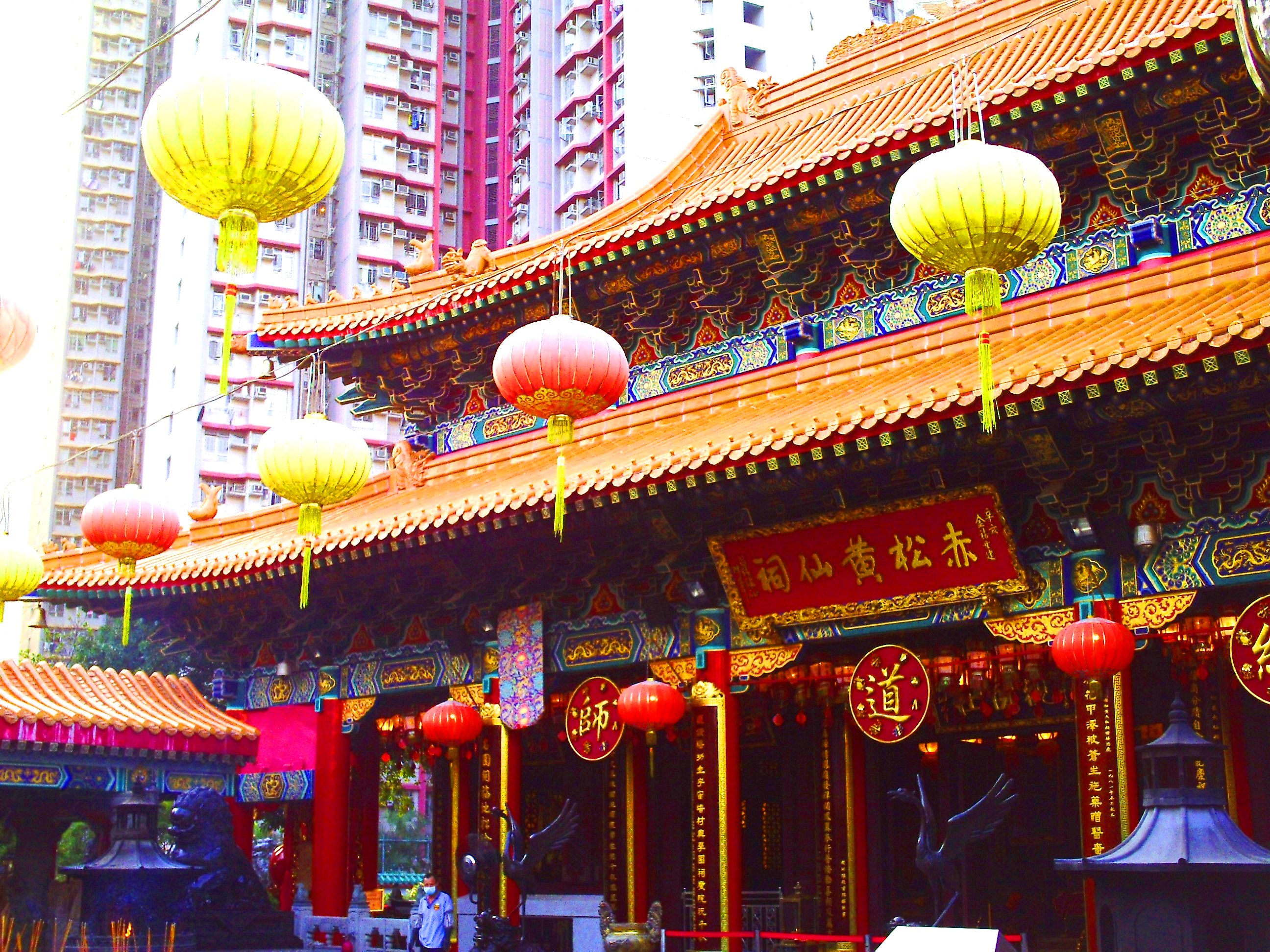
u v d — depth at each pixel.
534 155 92.12
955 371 20.97
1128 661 18.19
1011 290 22.53
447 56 99.50
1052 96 20.53
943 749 26.20
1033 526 19.86
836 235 24.25
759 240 24.64
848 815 25.81
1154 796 11.69
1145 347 16.17
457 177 97.62
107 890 23.52
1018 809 25.34
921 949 9.20
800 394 24.45
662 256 25.73
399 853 70.38
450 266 30.62
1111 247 21.66
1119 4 27.12
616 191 84.81
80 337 104.19
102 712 26.02
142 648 56.84
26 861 26.03
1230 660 19.59
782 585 21.77
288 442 18.86
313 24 92.94
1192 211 21.06
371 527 23.81
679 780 29.23
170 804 52.12
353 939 26.72
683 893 26.22
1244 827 20.59
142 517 22.88
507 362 17.14
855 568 20.94
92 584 28.20
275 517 31.59
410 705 29.28
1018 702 23.78
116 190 106.56
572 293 27.20
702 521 22.23
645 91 82.75
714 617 23.12
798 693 22.83
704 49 84.06
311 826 31.25
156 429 87.00
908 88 28.91
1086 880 19.02
